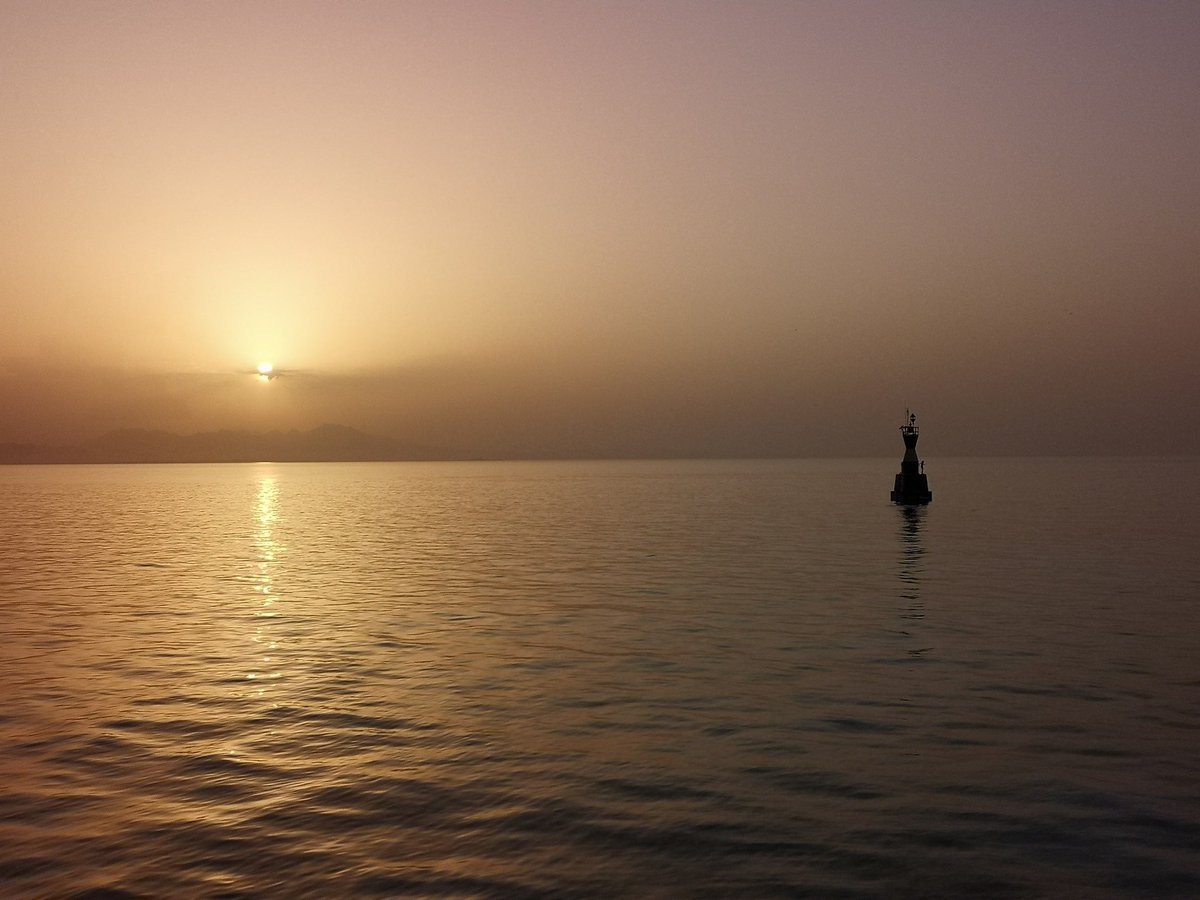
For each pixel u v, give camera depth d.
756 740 16.84
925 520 78.62
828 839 12.46
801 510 97.50
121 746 16.58
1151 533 62.97
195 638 27.08
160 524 84.44
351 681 21.53
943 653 24.41
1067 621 29.20
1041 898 10.77
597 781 14.73
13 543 63.31
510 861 11.82
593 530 72.19
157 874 11.45
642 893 10.93
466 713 18.75
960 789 14.30
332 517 94.69
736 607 32.53
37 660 23.98
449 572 44.00
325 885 11.16
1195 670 22.25
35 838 12.55
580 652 24.78
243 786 14.55
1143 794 14.00
